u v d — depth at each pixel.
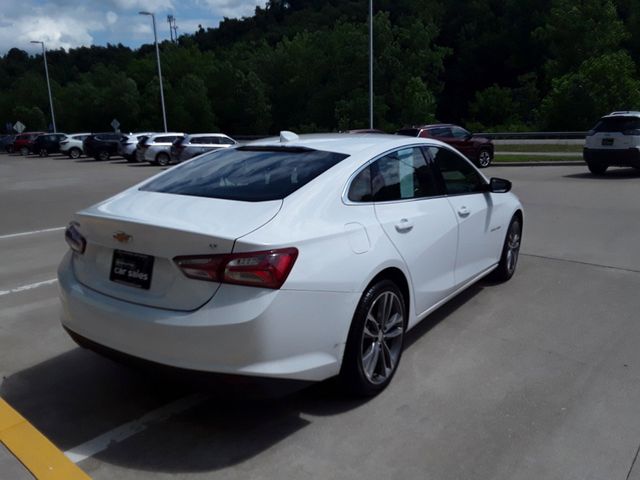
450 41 83.56
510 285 5.90
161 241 3.00
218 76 73.69
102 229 3.26
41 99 86.31
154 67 79.94
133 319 3.02
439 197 4.43
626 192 12.59
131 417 3.46
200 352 2.87
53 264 7.23
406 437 3.19
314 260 3.09
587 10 56.31
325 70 67.69
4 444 3.17
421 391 3.70
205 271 2.88
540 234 8.42
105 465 2.98
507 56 77.81
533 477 2.84
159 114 70.81
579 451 3.04
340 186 3.52
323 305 3.11
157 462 3.01
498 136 34.56
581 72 46.16
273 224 3.06
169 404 3.61
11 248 8.28
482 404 3.53
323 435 3.22
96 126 77.69
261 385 2.92
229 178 3.70
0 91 97.12
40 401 3.66
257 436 3.23
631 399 3.57
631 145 14.86
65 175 23.28
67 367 4.16
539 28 58.94
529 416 3.38
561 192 12.91
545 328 4.73
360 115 51.56
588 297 5.50
